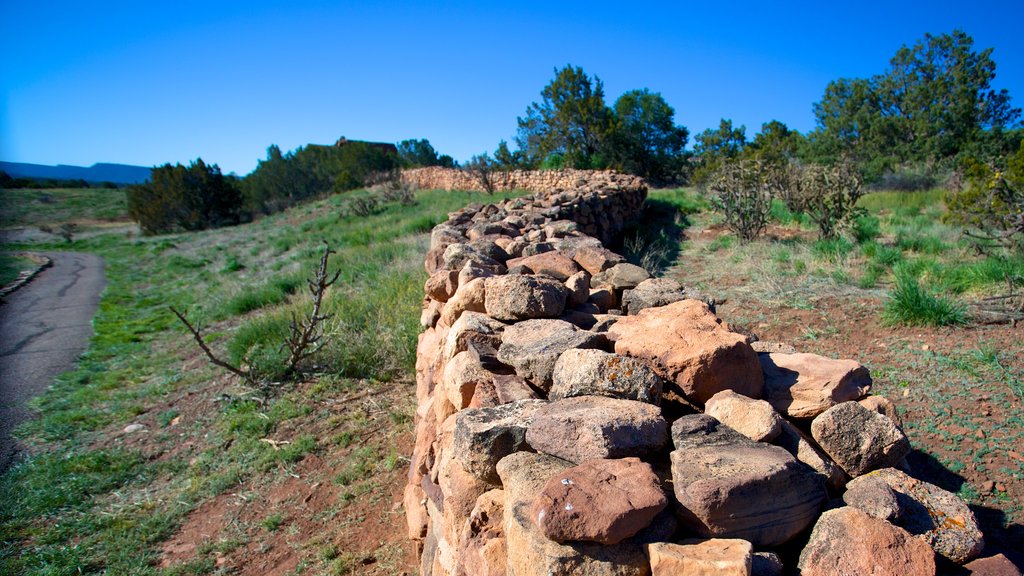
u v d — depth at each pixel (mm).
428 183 30594
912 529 1812
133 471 5199
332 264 12289
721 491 1637
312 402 5977
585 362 2316
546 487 1651
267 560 3768
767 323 5637
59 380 8109
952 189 13914
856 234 8938
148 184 37812
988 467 3045
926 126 28750
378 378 6320
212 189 36812
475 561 1911
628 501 1597
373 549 3723
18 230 39781
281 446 5207
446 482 2422
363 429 5309
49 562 3922
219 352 8523
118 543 4109
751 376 2400
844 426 2102
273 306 10703
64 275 20312
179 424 6113
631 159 31125
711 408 2186
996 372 4105
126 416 6531
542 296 3164
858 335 5129
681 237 11383
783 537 1722
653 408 2080
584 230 9984
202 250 23719
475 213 10219
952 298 5617
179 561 3873
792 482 1759
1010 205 7359
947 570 1757
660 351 2422
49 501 4695
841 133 32250
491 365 2764
